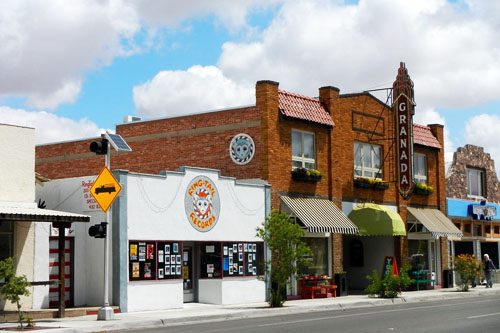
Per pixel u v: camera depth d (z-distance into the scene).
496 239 46.12
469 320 19.39
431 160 41.31
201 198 27.17
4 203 22.23
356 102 35.34
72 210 25.31
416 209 39.09
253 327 18.61
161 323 20.84
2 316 20.52
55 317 21.61
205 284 27.78
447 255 41.28
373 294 31.50
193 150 32.16
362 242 38.56
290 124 31.11
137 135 34.16
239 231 28.67
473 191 45.47
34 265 23.06
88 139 36.31
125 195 24.33
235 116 30.92
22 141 22.98
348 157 34.62
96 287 24.62
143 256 24.78
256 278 29.14
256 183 29.48
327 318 21.16
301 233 26.09
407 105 35.69
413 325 18.17
